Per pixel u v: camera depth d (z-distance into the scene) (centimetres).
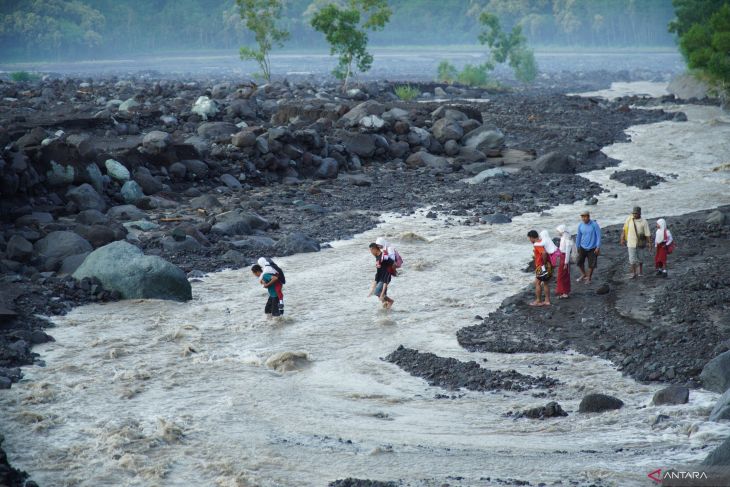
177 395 3141
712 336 3644
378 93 16688
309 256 5509
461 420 2898
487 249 5656
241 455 2527
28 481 2314
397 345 3850
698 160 9600
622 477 2227
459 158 9644
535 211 6975
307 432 2747
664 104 15412
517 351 3734
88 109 12162
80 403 3038
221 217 6169
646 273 4800
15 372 3316
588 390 3219
